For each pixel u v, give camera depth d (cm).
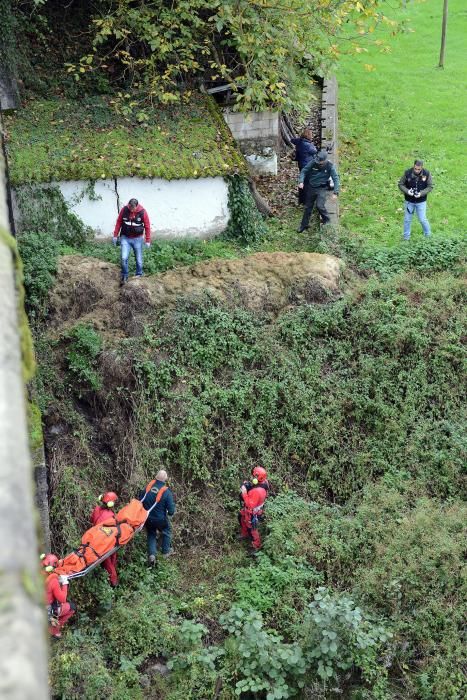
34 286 1356
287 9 1559
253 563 1211
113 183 1541
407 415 1340
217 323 1360
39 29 1742
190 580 1205
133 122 1672
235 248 1609
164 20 1608
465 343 1402
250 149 1842
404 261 1520
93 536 1095
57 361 1302
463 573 1143
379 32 2623
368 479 1304
